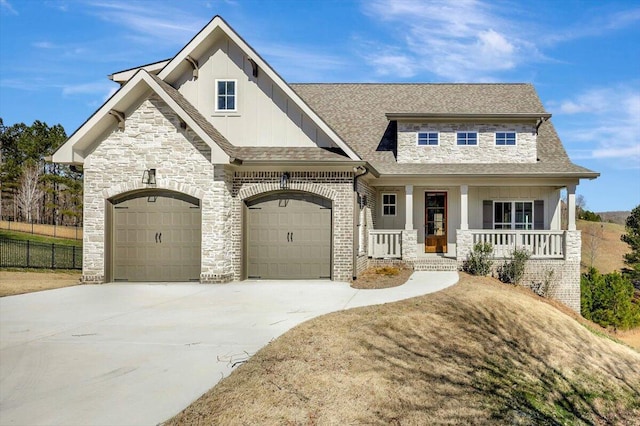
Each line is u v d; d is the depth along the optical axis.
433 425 5.52
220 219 14.05
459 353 8.16
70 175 51.28
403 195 19.58
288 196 15.03
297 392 5.71
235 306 10.72
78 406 5.25
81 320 9.41
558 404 7.50
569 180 17.33
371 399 5.82
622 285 21.16
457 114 18.61
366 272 16.03
